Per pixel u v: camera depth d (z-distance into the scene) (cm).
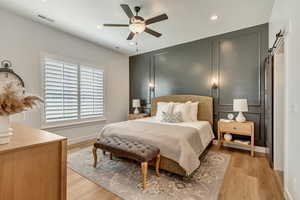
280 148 242
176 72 452
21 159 96
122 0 244
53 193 112
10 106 98
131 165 261
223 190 192
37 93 319
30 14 289
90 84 429
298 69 140
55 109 350
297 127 141
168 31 360
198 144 264
